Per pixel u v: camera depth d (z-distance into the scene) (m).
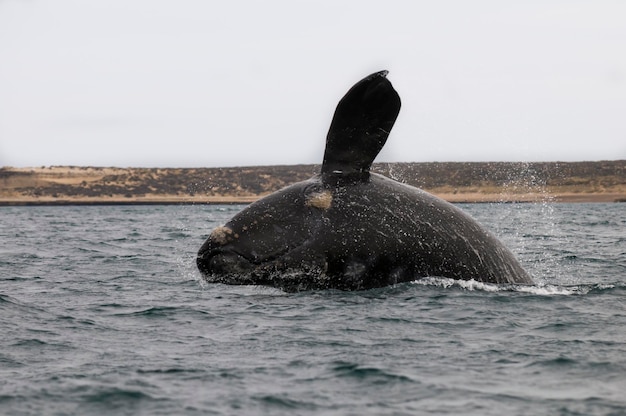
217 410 35.03
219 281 57.19
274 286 56.06
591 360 41.91
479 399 36.16
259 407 35.38
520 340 46.16
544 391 37.19
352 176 56.22
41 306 58.34
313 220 55.53
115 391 37.41
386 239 54.91
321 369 40.78
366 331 48.00
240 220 56.88
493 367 40.94
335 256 54.75
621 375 39.38
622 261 88.62
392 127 54.69
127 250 109.31
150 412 34.88
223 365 41.62
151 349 45.22
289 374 40.03
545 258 91.38
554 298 56.62
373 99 53.06
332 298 55.03
